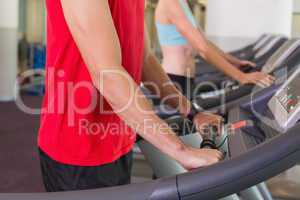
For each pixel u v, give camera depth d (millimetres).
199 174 863
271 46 3656
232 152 1188
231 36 4996
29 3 11125
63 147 1145
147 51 1436
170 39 2758
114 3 1094
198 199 864
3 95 8180
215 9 5055
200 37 2287
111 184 1205
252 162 847
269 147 854
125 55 1162
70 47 1099
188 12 2361
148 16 6863
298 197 2748
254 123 1435
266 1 4840
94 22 918
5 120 6250
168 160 1537
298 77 1559
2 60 8117
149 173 3092
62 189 1164
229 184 852
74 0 925
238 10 4938
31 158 4273
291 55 1949
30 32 11203
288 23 4867
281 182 2984
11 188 3371
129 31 1158
